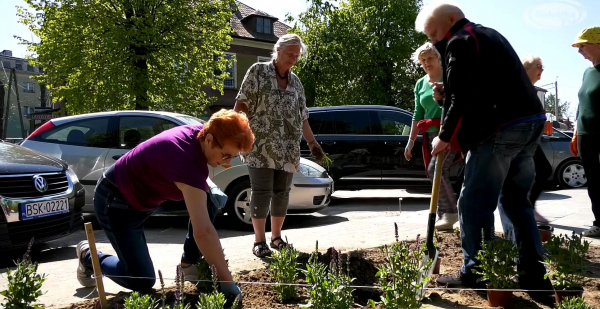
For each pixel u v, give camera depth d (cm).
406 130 959
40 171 543
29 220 511
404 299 257
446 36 329
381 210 899
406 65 2950
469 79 307
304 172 728
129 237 327
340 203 1011
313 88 2608
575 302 253
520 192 337
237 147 285
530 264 323
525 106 313
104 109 2141
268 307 301
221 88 2562
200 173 287
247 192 700
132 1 2111
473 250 330
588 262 409
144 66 2202
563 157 1238
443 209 523
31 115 2392
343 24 2712
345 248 458
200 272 327
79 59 2108
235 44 3453
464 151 316
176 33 2202
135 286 325
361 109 980
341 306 254
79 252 354
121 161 319
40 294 259
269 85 433
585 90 525
